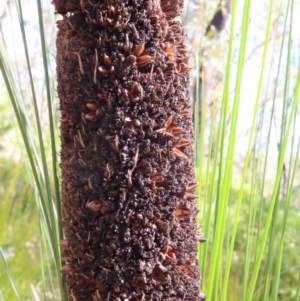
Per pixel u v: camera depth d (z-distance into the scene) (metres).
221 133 0.24
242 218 0.96
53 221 0.22
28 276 0.60
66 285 0.21
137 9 0.18
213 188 0.26
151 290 0.19
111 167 0.18
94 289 0.20
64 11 0.19
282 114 0.25
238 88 0.22
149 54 0.19
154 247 0.19
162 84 0.19
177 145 0.19
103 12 0.18
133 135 0.19
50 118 0.21
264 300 0.26
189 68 0.20
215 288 0.24
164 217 0.19
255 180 0.28
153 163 0.19
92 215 0.19
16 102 0.23
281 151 0.23
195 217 0.21
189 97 0.20
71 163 0.19
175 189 0.19
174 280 0.20
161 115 0.19
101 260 0.19
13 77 0.24
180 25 0.20
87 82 0.19
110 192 0.19
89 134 0.19
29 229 0.64
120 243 0.19
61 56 0.19
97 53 0.18
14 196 0.68
